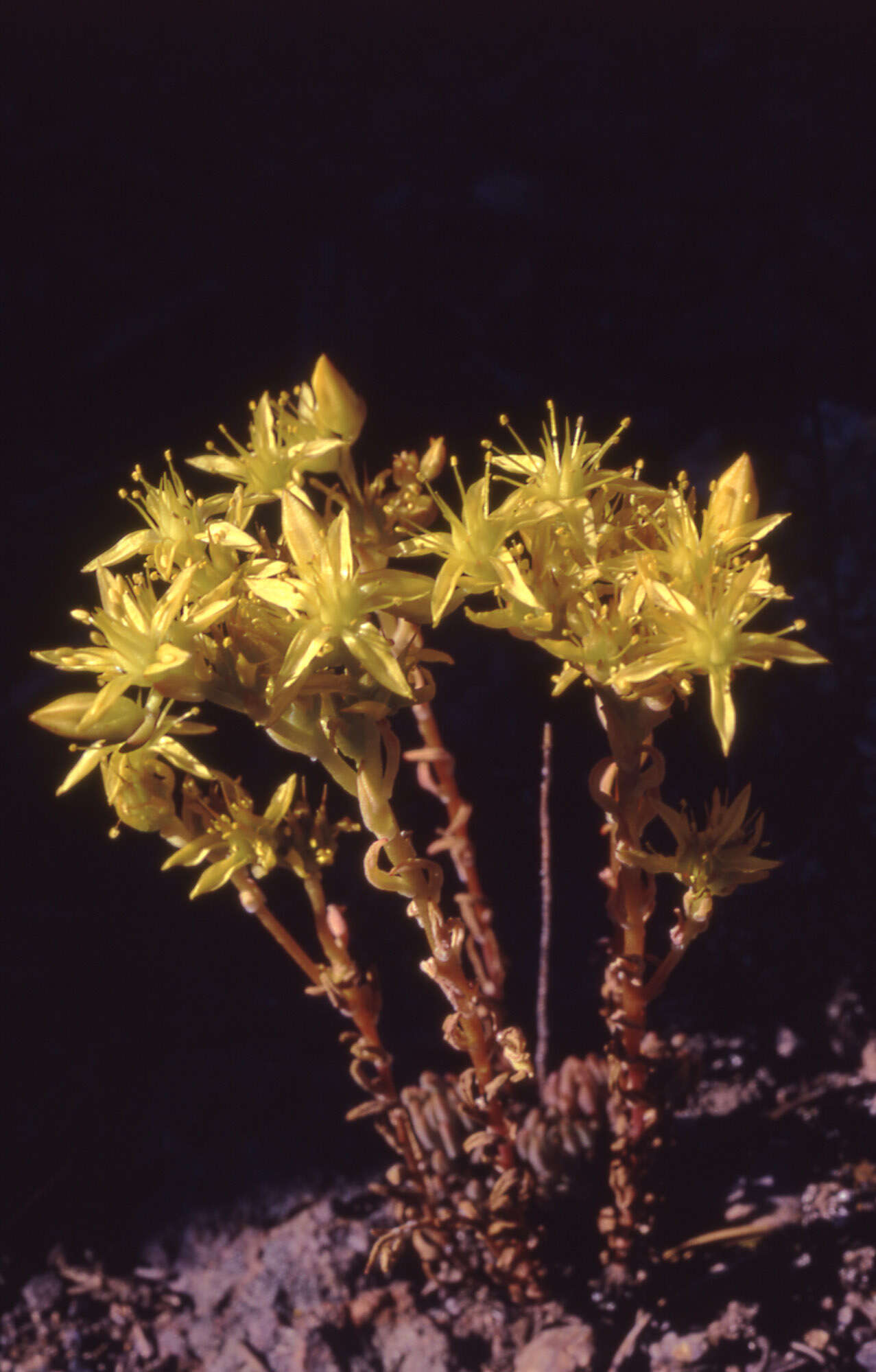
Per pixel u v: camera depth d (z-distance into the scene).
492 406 0.47
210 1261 0.29
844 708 0.37
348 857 0.35
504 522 0.23
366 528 0.24
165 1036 0.32
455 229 0.52
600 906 0.34
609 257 0.51
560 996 0.32
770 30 0.60
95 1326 0.28
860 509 0.42
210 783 0.36
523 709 0.38
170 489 0.24
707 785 0.35
